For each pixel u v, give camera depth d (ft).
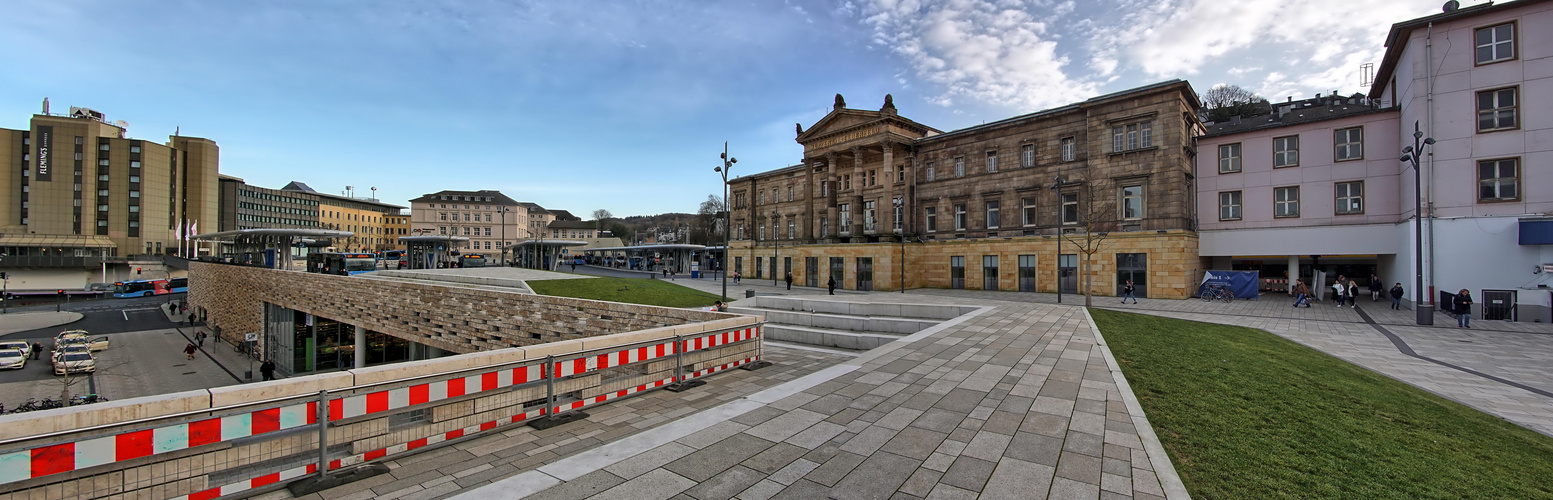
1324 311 93.09
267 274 128.47
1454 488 18.28
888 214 145.79
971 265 137.90
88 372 117.70
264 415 15.60
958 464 17.80
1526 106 85.35
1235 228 120.16
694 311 52.24
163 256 283.79
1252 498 15.89
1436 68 92.22
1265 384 32.99
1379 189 106.42
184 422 14.40
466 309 79.82
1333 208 110.63
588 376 24.76
